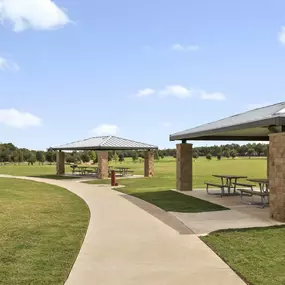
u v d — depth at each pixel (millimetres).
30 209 11789
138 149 28266
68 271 5504
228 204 12523
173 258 6152
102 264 5844
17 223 9336
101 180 25156
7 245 7062
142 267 5684
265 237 7465
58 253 6484
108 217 10211
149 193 16297
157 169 40844
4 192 17125
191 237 7648
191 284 4949
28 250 6691
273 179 9578
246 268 5559
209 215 10398
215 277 5211
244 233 7848
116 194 16344
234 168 40812
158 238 7590
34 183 22656
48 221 9617
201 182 22609
